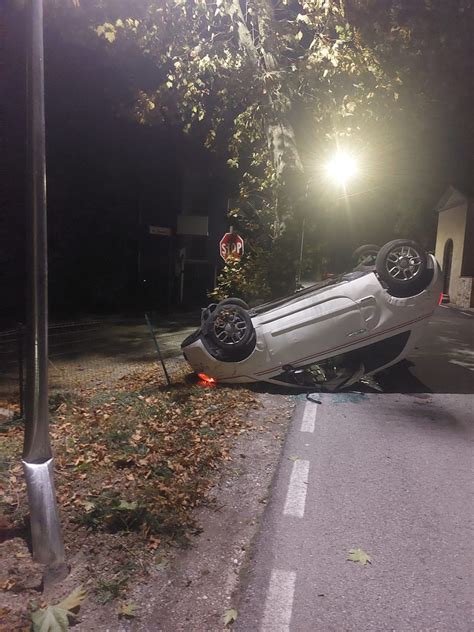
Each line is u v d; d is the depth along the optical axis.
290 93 11.44
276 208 11.50
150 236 25.78
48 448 3.63
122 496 4.45
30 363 3.53
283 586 3.43
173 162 25.88
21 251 20.58
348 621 3.12
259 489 4.82
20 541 3.77
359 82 11.49
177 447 5.65
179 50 12.14
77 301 22.64
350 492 4.74
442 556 3.78
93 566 3.54
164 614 3.14
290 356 7.79
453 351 11.55
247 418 6.82
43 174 3.48
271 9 11.06
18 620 3.00
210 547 3.87
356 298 7.71
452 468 5.30
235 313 7.82
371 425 6.56
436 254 28.78
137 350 12.67
